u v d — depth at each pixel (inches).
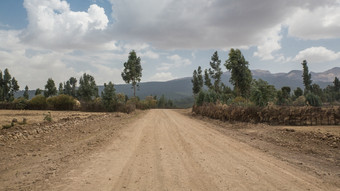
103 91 1368.1
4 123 602.2
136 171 207.5
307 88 2406.5
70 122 629.3
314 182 177.3
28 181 179.6
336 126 464.4
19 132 414.3
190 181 180.2
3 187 166.7
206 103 1131.3
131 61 1856.5
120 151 295.9
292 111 540.4
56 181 179.0
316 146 316.8
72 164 231.5
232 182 177.6
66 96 1531.7
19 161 244.1
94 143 351.6
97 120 754.2
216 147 323.6
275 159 254.1
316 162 241.0
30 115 985.5
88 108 1418.6
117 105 1358.3
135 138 404.2
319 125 497.7
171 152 290.8
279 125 539.5
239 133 471.2
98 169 213.2
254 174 198.4
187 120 843.4
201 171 207.8
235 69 1485.0
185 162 240.7
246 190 160.6
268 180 182.1
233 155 273.9
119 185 170.4
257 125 561.6
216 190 160.7
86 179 184.1
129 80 1915.6
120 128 553.9
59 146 330.0
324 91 3282.5
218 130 525.3
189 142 364.8
